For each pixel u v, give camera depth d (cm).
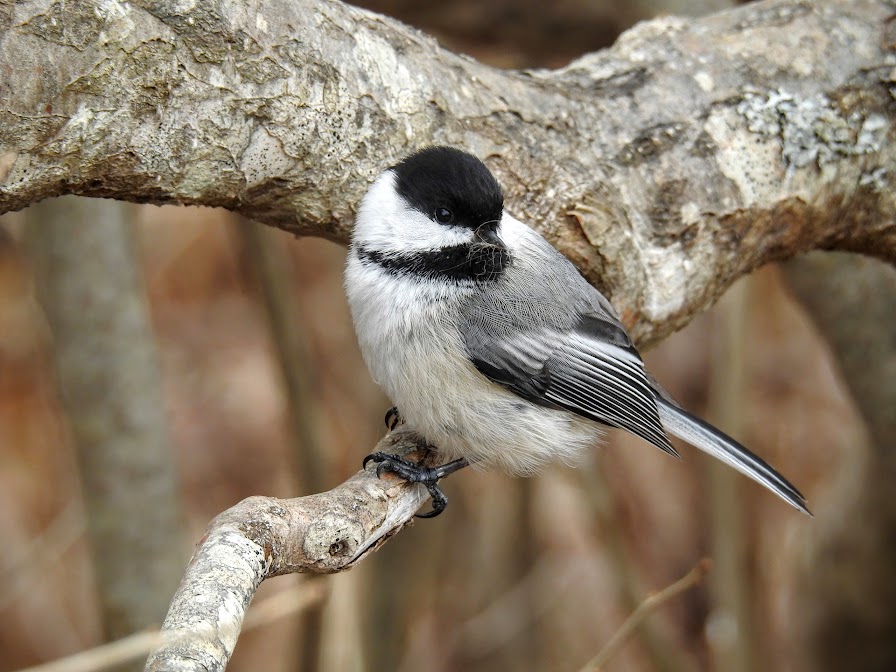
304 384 998
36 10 480
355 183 625
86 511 852
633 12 996
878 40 738
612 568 1074
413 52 641
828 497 1138
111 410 837
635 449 1348
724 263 713
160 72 526
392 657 1078
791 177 710
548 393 684
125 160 534
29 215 826
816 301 950
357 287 660
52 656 1167
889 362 942
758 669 1098
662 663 1064
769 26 740
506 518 1245
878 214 751
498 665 1217
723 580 1081
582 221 673
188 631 382
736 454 725
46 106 494
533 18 1029
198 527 1274
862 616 1060
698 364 1357
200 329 1463
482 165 635
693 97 705
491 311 661
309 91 583
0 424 1307
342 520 521
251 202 604
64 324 827
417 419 681
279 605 594
